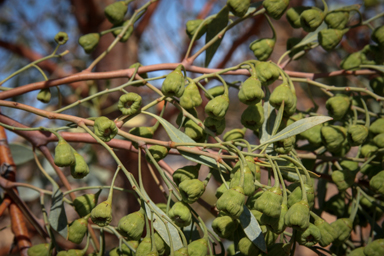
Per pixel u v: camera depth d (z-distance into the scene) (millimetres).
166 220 364
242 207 332
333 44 444
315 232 344
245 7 429
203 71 436
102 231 391
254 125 397
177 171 380
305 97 932
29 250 411
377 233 432
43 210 427
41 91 427
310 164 442
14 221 466
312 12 432
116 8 456
